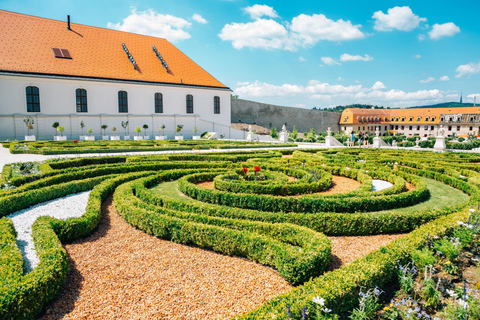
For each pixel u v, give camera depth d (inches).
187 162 593.0
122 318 169.3
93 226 290.8
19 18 1368.1
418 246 219.5
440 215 301.1
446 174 576.1
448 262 204.7
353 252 255.0
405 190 435.2
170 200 330.0
